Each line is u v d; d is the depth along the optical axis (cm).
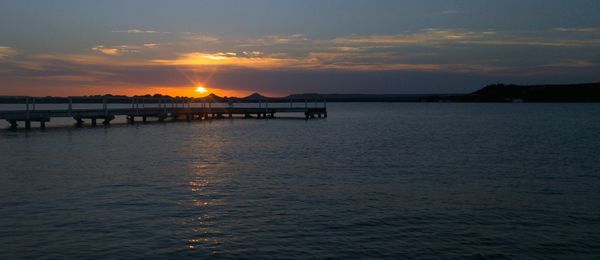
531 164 3675
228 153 4281
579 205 2362
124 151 4338
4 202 2317
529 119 11025
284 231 1923
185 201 2373
